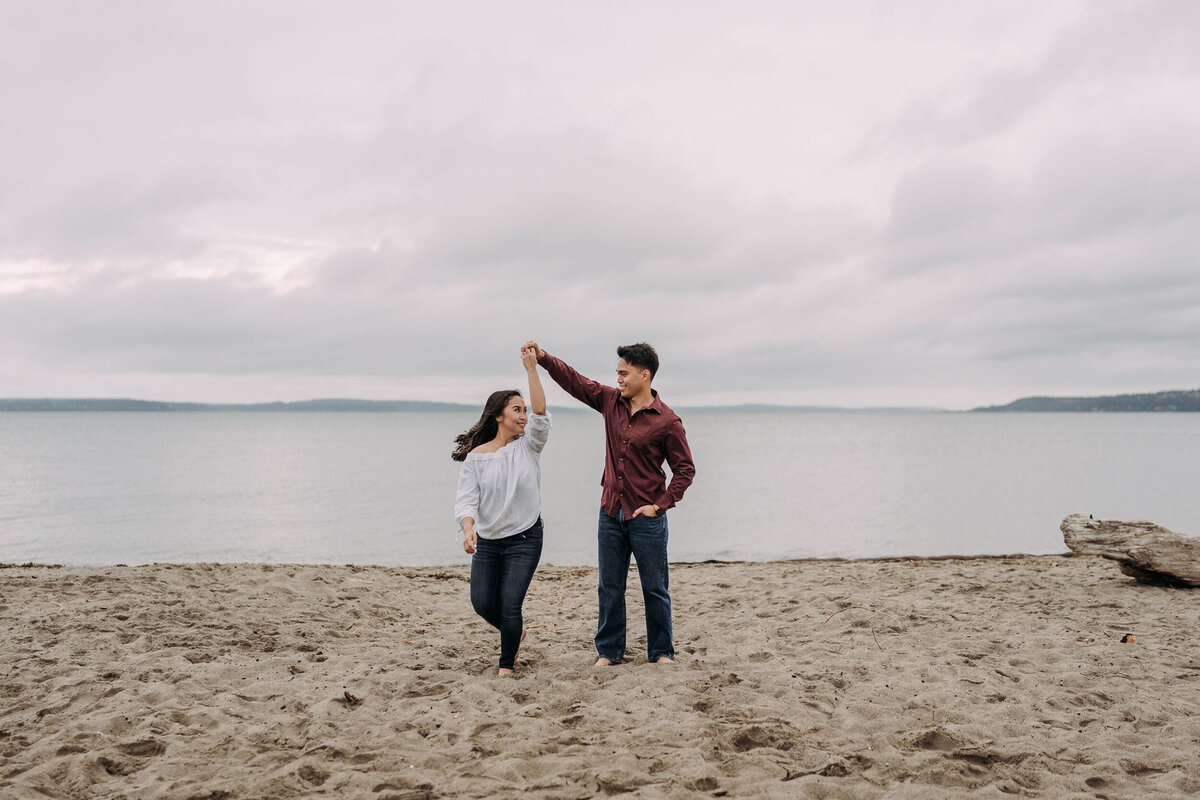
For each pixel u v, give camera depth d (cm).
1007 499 2648
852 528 2033
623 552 507
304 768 326
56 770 333
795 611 713
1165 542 793
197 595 721
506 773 320
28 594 700
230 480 3497
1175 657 533
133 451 6122
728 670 491
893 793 310
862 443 7975
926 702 430
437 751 349
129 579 767
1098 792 321
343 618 684
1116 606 713
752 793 305
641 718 392
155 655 527
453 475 3809
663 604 506
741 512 2347
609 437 502
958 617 667
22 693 452
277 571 877
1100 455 5488
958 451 6216
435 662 528
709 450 6544
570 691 449
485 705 423
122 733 383
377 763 333
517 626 484
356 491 3011
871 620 650
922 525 2072
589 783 308
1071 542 856
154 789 311
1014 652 550
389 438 9281
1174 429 13750
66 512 2369
